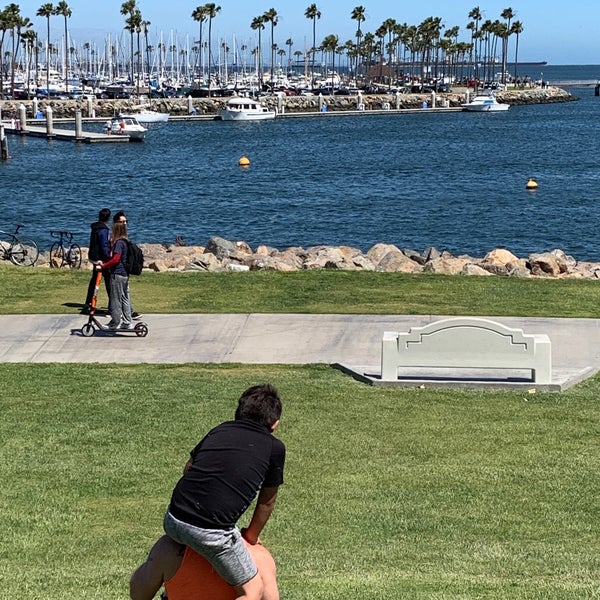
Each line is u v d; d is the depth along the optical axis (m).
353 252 28.84
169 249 28.92
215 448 5.05
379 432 11.23
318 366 14.12
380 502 9.09
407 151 90.25
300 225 49.88
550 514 8.79
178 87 180.25
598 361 14.44
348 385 13.16
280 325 16.50
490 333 12.91
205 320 16.84
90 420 11.60
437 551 7.89
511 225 49.34
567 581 7.14
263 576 5.28
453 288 19.62
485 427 11.42
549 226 48.91
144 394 12.67
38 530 8.36
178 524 5.02
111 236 16.12
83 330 15.91
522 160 82.31
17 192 62.78
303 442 10.85
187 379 13.44
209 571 5.14
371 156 85.69
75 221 51.53
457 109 153.75
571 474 9.85
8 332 16.19
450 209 54.75
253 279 20.45
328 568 7.48
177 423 11.45
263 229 48.88
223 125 121.38
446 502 9.09
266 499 5.21
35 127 108.94
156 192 62.94
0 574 7.29
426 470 9.99
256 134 108.56
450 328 12.95
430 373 13.58
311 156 85.62
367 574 7.32
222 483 4.98
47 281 20.31
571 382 13.16
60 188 64.75
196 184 66.81
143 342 15.57
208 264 24.80
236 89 160.62
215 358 14.64
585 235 46.44
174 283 20.08
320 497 9.21
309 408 12.10
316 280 20.38
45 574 7.27
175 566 5.16
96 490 9.37
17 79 197.88
